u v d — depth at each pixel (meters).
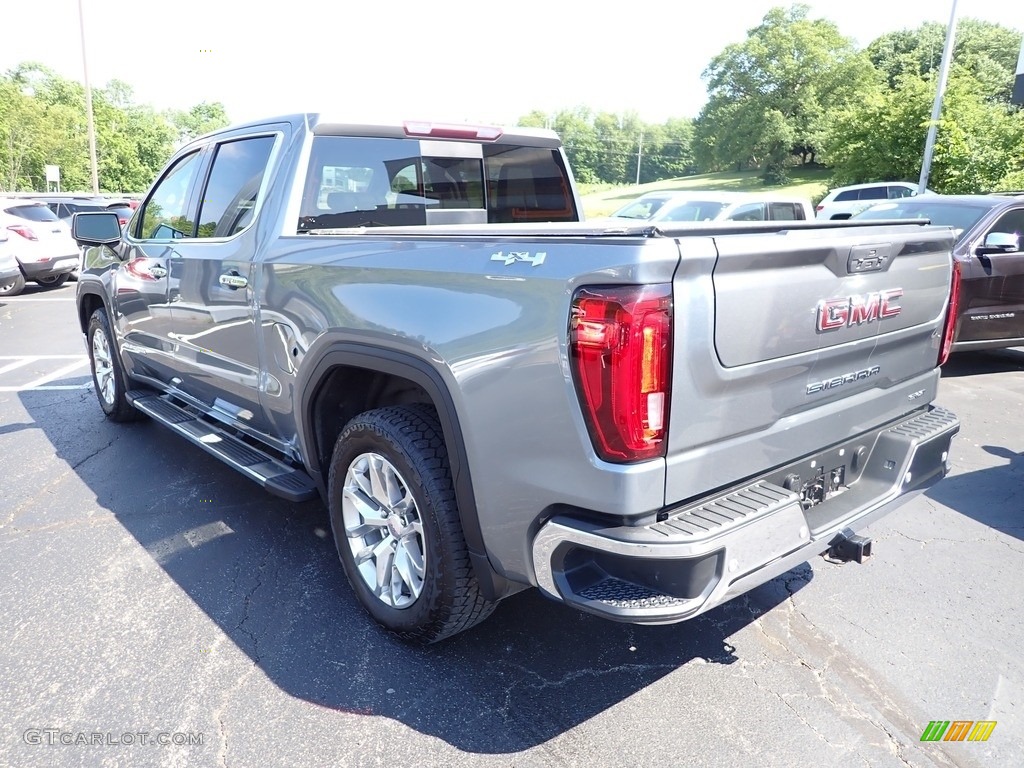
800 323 2.21
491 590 2.40
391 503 2.65
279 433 3.37
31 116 63.16
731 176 77.31
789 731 2.38
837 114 26.58
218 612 3.01
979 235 6.98
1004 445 5.20
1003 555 3.61
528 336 2.05
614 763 2.23
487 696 2.53
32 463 4.70
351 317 2.62
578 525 2.02
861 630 2.96
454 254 2.33
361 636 2.85
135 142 99.69
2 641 2.80
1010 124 17.89
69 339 9.30
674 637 2.89
